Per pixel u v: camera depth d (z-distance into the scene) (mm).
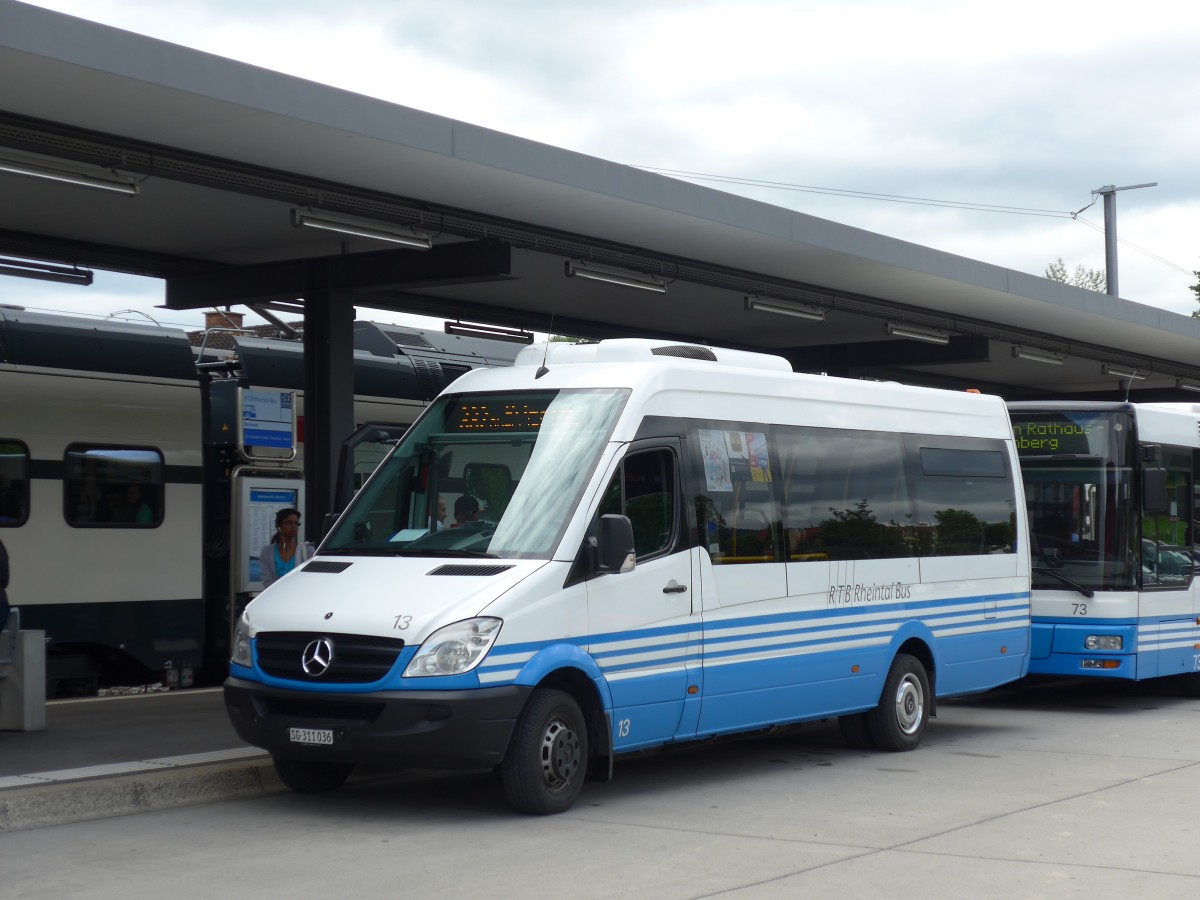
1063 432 14875
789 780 10312
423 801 9367
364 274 15086
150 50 9812
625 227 14469
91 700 13328
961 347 22109
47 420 15305
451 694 8180
